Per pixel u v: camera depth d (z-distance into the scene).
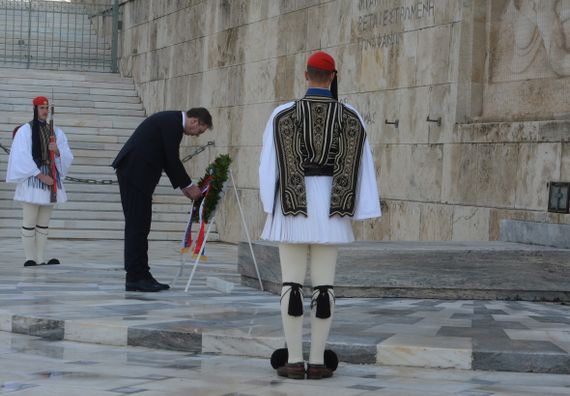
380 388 6.26
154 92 26.48
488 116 14.04
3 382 6.20
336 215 6.59
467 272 10.35
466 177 13.80
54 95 27.05
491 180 13.33
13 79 27.19
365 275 10.31
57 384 6.16
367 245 10.84
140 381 6.32
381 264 10.32
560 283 10.36
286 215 6.56
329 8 17.45
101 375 6.52
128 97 27.70
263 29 20.02
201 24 23.28
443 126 14.34
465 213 13.77
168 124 10.52
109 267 13.58
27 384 6.13
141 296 10.13
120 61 29.77
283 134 6.61
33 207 13.58
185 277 12.66
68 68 30.98
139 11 28.08
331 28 17.39
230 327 7.90
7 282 11.23
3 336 8.21
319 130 6.59
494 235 13.18
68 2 33.03
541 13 13.07
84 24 33.00
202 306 9.35
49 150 13.48
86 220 20.80
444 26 14.41
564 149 12.12
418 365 7.10
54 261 14.02
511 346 7.21
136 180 10.52
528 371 6.97
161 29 26.11
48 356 7.29
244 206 20.56
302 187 6.55
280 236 6.59
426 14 14.80
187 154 23.89
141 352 7.55
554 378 6.79
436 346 7.14
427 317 8.77
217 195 10.98
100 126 25.56
